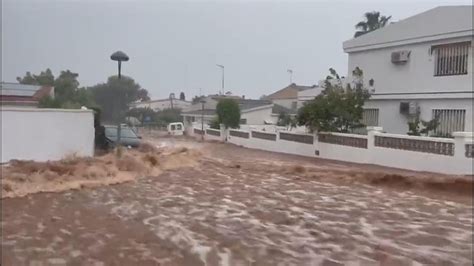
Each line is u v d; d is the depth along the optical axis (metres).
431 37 22.72
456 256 7.09
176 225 8.86
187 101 95.56
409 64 24.23
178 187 13.53
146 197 11.87
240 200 11.53
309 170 17.22
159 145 30.92
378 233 8.42
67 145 16.94
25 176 13.65
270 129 34.06
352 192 12.93
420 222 9.31
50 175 14.01
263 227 8.77
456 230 8.69
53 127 16.62
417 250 7.38
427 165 17.22
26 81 59.75
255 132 33.09
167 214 9.86
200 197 11.91
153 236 8.05
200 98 80.12
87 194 12.23
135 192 12.62
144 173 16.00
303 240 7.89
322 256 7.03
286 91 69.62
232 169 18.02
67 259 6.81
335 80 28.56
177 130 53.81
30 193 12.09
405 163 18.31
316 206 10.84
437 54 22.70
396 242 7.83
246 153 27.25
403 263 6.75
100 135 20.97
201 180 14.99
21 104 29.11
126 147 21.91
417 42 23.56
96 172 14.88
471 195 12.66
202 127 47.34
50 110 16.53
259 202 11.27
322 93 25.78
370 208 10.68
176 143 35.47
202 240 7.81
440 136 20.92
